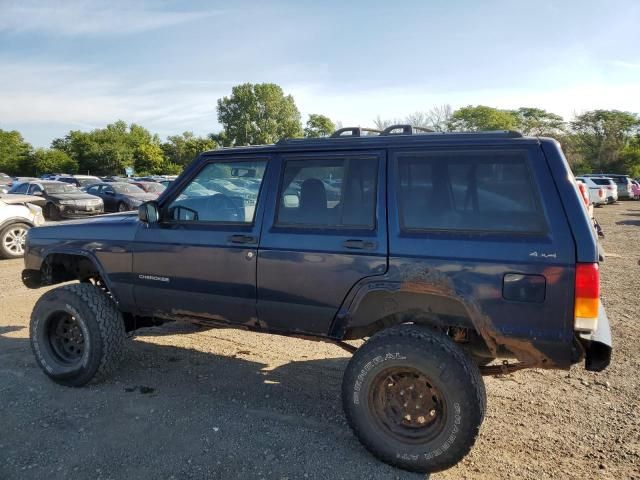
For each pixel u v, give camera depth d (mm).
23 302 6938
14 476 2936
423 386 3014
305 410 3820
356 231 3262
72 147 83375
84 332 4070
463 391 2840
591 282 2688
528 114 72875
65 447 3250
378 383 3061
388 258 3133
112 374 4332
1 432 3434
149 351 5066
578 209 2770
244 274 3609
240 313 3717
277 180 3602
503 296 2846
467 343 3340
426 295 3074
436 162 3133
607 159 64000
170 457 3143
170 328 5824
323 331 3453
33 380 4305
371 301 3236
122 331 4223
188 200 3990
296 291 3436
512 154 2957
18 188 19156
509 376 4496
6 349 5066
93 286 4273
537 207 2844
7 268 9523
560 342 2764
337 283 3283
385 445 3029
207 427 3525
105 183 21297
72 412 3729
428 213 3117
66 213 17656
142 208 3904
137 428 3502
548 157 2885
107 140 83000
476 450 3283
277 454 3189
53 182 19125
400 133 3496
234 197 3766
